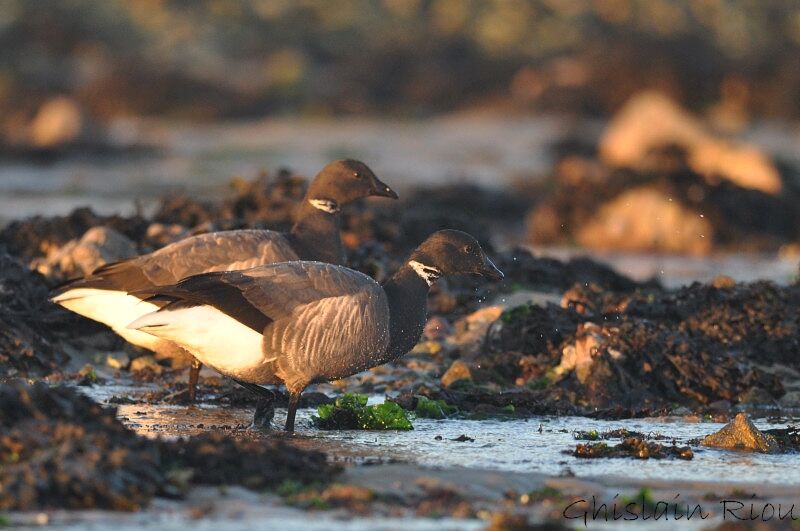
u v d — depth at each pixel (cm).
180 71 6700
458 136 5825
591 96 6412
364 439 1150
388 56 7275
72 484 825
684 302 1614
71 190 3841
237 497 871
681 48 6531
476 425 1251
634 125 3466
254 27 7500
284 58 7150
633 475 1002
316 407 1325
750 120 6116
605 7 7625
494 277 1259
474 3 7750
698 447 1133
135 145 5097
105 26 7025
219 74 6950
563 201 3102
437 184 3925
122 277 1318
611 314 1582
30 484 821
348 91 6962
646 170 3105
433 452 1084
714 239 2939
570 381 1436
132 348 1528
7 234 1881
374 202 3039
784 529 812
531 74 6906
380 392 1415
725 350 1528
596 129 5831
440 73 7156
